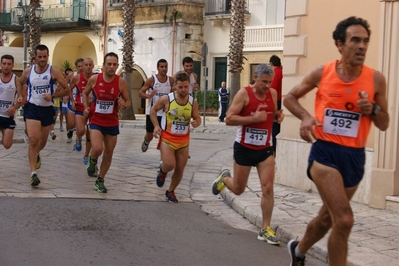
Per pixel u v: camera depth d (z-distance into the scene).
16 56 48.19
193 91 15.90
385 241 8.27
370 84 5.87
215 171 14.97
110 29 44.28
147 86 14.82
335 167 5.85
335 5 11.57
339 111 5.90
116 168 14.51
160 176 10.93
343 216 5.71
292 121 12.50
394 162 10.31
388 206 10.32
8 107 12.03
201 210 10.52
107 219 9.20
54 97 11.53
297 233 8.52
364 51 5.73
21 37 51.44
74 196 10.75
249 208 10.08
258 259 7.55
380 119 5.96
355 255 7.53
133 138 23.36
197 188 12.66
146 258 7.27
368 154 10.73
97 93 11.03
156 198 11.21
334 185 5.80
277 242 8.33
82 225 8.72
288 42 12.45
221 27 40.53
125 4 36.47
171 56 40.66
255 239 8.59
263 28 37.78
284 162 12.65
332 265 5.84
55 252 7.29
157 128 10.51
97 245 7.71
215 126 32.50
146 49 42.06
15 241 7.69
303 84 6.15
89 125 11.34
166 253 7.55
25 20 35.22
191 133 28.77
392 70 10.24
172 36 40.50
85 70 15.87
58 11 46.91
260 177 8.64
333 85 5.91
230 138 26.00
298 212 10.00
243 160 8.67
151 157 16.91
